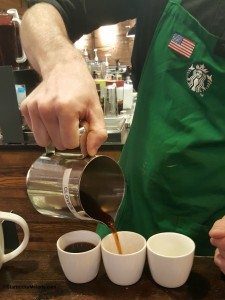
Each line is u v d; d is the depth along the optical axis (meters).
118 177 0.70
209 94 0.82
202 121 0.83
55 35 0.73
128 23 4.03
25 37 0.78
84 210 0.62
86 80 0.60
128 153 0.94
